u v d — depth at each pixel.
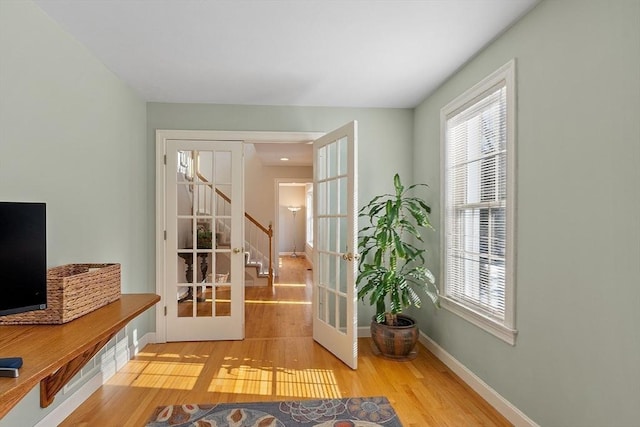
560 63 1.81
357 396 2.49
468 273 2.75
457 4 1.94
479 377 2.54
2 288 1.25
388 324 3.24
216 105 3.59
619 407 1.50
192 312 3.62
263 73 2.86
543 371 1.93
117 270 2.05
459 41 2.36
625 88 1.47
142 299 2.07
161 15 2.03
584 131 1.67
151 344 3.48
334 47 2.43
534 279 2.00
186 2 1.90
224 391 2.55
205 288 3.67
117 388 2.59
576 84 1.71
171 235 3.54
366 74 2.88
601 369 1.59
